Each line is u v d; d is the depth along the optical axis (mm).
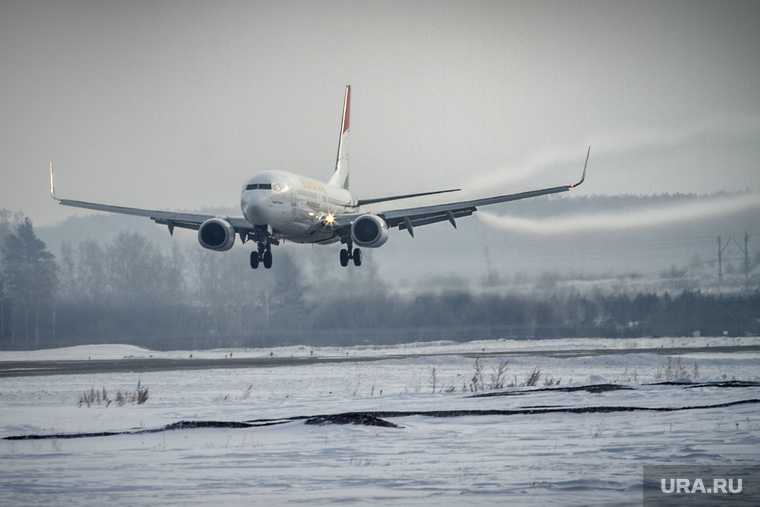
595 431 68750
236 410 91688
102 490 47906
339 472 52688
